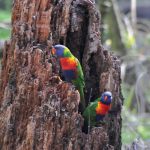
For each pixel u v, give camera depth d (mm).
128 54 23625
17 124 8805
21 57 8992
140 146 11914
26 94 8680
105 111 8914
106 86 9500
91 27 9531
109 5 22422
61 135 8359
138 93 21922
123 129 16812
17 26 9289
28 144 8484
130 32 24094
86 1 9516
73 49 9656
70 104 8414
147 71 23156
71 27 9453
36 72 8703
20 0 9445
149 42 26422
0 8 35188
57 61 8898
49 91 8453
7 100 9109
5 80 9461
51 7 9188
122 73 21719
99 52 9578
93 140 8672
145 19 32812
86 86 9625
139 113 20781
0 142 9031
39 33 9180
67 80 8906
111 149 8961
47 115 8320
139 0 34000
